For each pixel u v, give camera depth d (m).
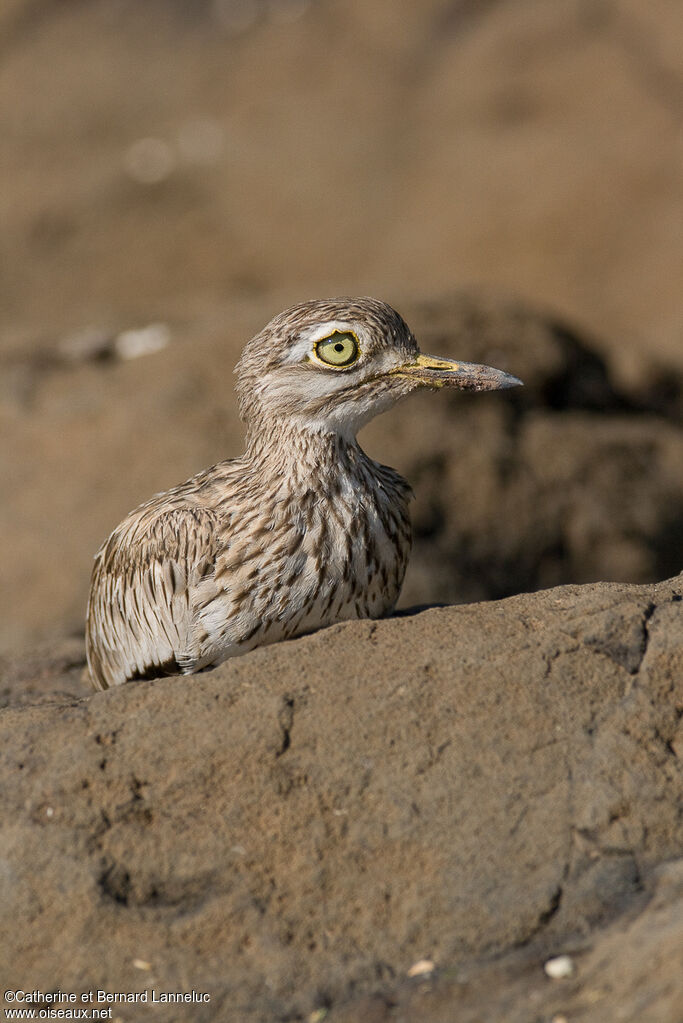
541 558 17.97
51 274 38.25
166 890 6.92
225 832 7.02
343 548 8.55
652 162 35.84
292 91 44.62
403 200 38.56
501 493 17.92
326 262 37.81
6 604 17.00
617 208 35.34
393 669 7.49
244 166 40.94
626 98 38.41
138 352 22.02
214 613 8.55
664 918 6.33
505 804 6.94
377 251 37.69
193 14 49.94
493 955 6.57
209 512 8.72
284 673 7.56
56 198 40.50
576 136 37.84
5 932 6.83
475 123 40.09
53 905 6.87
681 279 33.16
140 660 9.32
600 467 18.95
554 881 6.71
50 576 17.20
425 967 6.57
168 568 8.71
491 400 18.98
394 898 6.79
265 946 6.70
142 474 18.02
